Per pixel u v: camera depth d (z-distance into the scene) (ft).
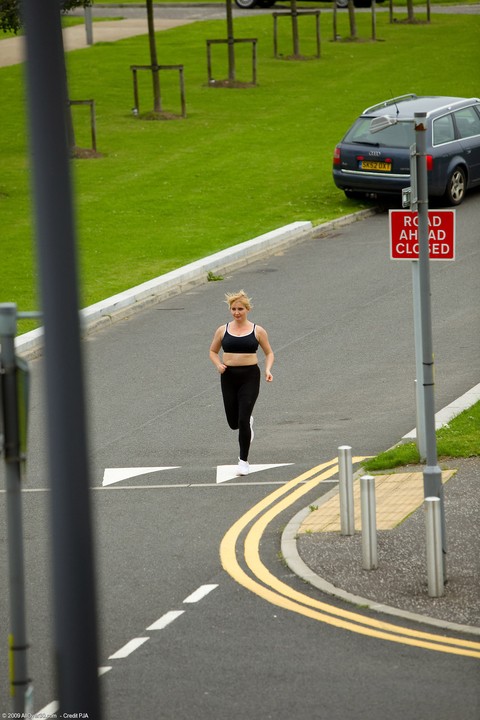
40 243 57.52
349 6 490.08
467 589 101.45
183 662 89.66
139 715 81.56
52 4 56.80
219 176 302.86
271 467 139.95
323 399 165.07
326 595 102.06
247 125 355.56
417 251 135.03
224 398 140.46
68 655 58.70
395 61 445.37
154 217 270.26
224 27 522.47
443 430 145.79
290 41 488.85
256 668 88.22
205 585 105.40
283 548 113.09
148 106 383.04
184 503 128.98
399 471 134.51
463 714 80.02
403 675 86.12
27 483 139.85
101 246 249.96
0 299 215.72
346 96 390.63
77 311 57.93
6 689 86.94
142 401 168.25
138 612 99.60
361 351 185.47
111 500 131.03
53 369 57.72
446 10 574.97
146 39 497.05
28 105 57.31
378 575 105.40
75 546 58.34
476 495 123.65
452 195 273.95
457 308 204.64
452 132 274.57
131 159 319.88
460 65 432.66
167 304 218.18
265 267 238.07
